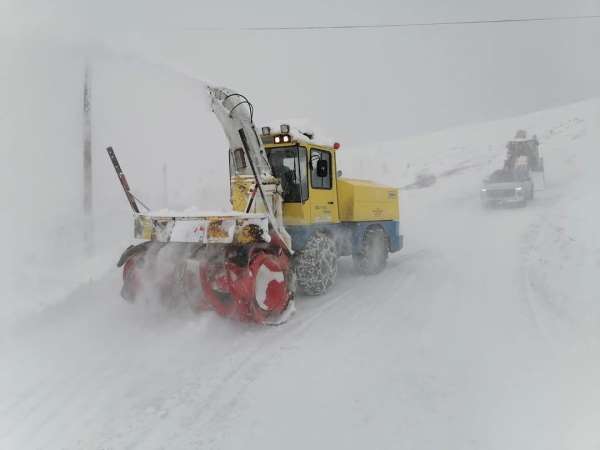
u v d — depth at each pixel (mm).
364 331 4766
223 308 5164
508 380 3494
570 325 4516
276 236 5262
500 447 2678
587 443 2648
